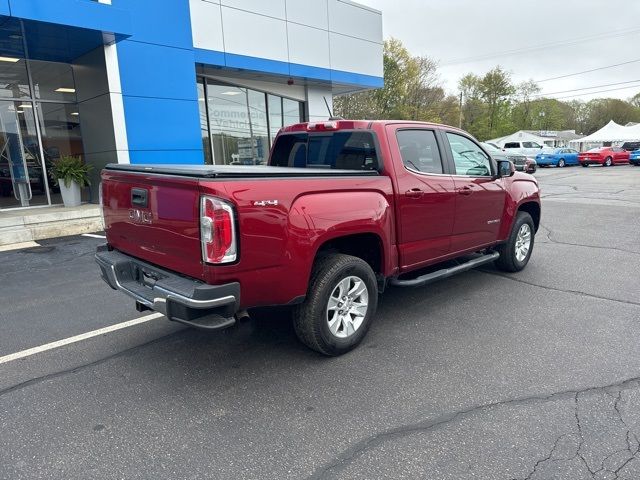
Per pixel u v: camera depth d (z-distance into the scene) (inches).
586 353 150.0
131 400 128.0
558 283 226.1
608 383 131.0
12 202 437.1
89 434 113.0
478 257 218.7
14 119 433.7
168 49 434.6
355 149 171.9
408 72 1914.4
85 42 383.6
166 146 443.5
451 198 187.0
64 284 240.8
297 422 116.7
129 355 156.0
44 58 434.0
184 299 117.0
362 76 648.4
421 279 178.5
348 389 131.8
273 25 533.3
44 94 444.8
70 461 103.2
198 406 124.6
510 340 161.6
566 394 125.8
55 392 132.6
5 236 345.4
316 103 657.6
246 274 122.6
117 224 157.0
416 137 178.4
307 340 146.3
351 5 620.7
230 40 496.7
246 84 579.8
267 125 614.9
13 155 434.9
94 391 133.0
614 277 233.8
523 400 123.6
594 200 556.7
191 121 459.5
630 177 915.4
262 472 99.0
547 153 1359.5
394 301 204.7
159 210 132.1
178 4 437.7
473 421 114.9
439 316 185.9
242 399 127.7
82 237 370.6
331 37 599.5
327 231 138.3
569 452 102.7
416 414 118.8
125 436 112.0
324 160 184.7
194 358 153.0
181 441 109.9
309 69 577.3
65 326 182.5
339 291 148.9
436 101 2116.1
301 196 133.1
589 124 3513.8
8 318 192.2
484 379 135.2
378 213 154.8
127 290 143.7
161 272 135.9
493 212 215.8
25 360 153.3
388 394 128.6
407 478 96.2
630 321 176.1
